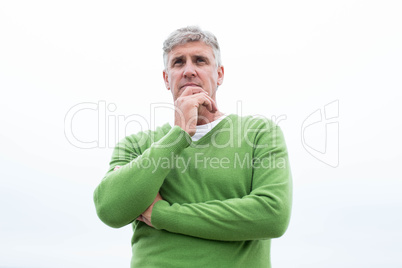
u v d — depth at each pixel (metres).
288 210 1.28
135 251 1.39
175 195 1.39
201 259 1.26
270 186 1.30
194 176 1.41
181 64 1.56
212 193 1.38
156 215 1.27
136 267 1.35
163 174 1.29
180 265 1.26
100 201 1.33
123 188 1.29
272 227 1.24
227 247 1.28
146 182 1.27
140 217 1.34
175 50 1.56
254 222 1.23
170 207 1.28
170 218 1.26
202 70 1.53
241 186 1.39
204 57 1.55
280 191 1.29
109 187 1.32
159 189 1.42
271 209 1.25
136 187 1.27
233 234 1.24
